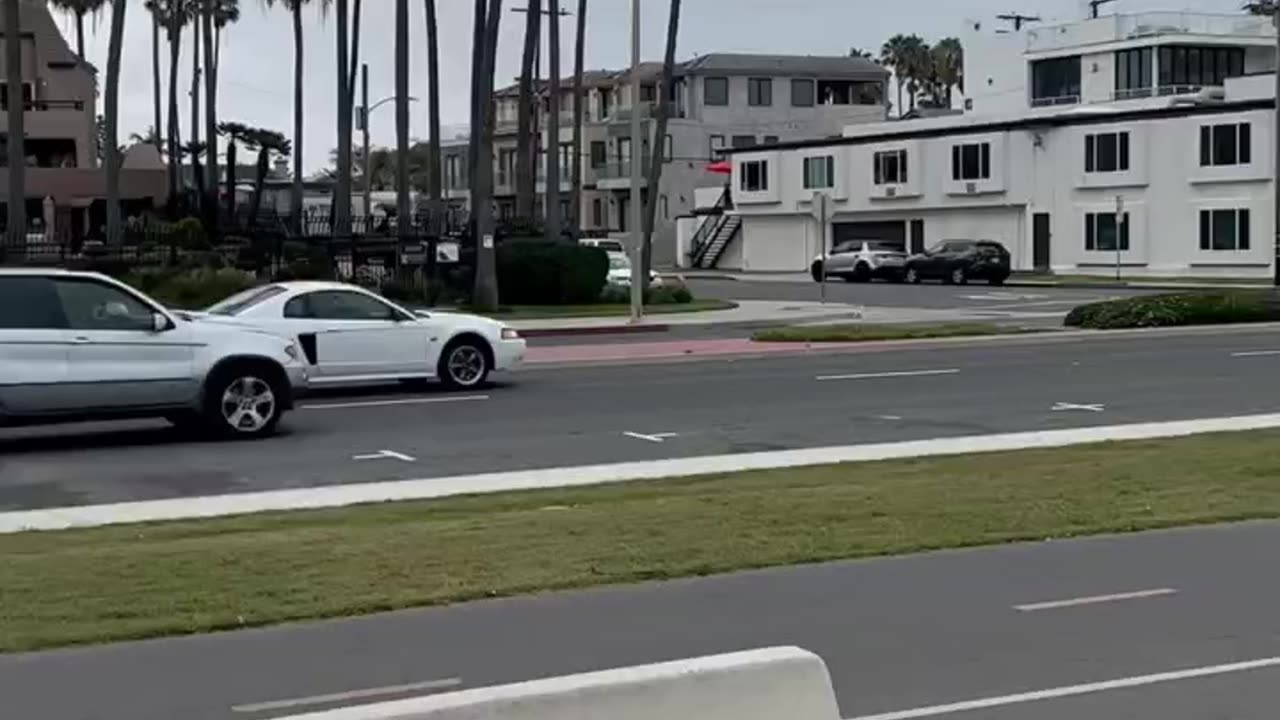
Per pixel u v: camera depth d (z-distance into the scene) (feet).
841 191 260.01
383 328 72.59
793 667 18.88
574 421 63.00
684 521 39.86
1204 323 115.75
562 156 344.90
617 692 17.85
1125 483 45.88
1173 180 210.59
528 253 146.30
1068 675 26.17
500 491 46.14
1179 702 24.56
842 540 37.78
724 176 317.42
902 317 133.69
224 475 49.88
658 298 152.87
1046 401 68.59
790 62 326.44
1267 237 200.13
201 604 31.04
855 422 62.34
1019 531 39.09
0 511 43.50
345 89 188.55
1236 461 49.78
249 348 57.82
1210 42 241.35
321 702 24.76
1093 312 115.55
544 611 31.17
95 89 250.16
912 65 411.95
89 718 23.93
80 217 217.97
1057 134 225.35
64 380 54.13
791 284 212.84
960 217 241.14
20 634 28.73
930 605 31.53
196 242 153.17
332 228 170.40
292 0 246.68
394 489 46.65
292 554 35.73
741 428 60.75
